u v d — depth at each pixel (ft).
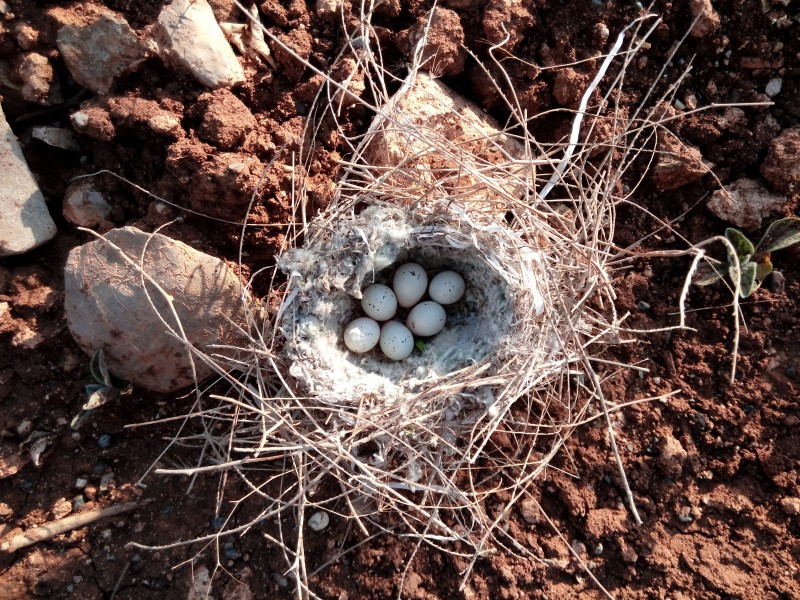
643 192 0.81
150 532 0.70
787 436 0.72
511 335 0.71
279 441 0.68
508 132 0.83
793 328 0.75
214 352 0.70
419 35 0.79
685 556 0.69
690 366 0.76
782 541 0.69
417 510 0.65
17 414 0.71
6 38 0.73
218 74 0.74
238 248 0.74
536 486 0.73
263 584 0.69
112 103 0.72
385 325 0.80
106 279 0.66
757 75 0.80
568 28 0.80
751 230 0.77
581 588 0.69
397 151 0.76
